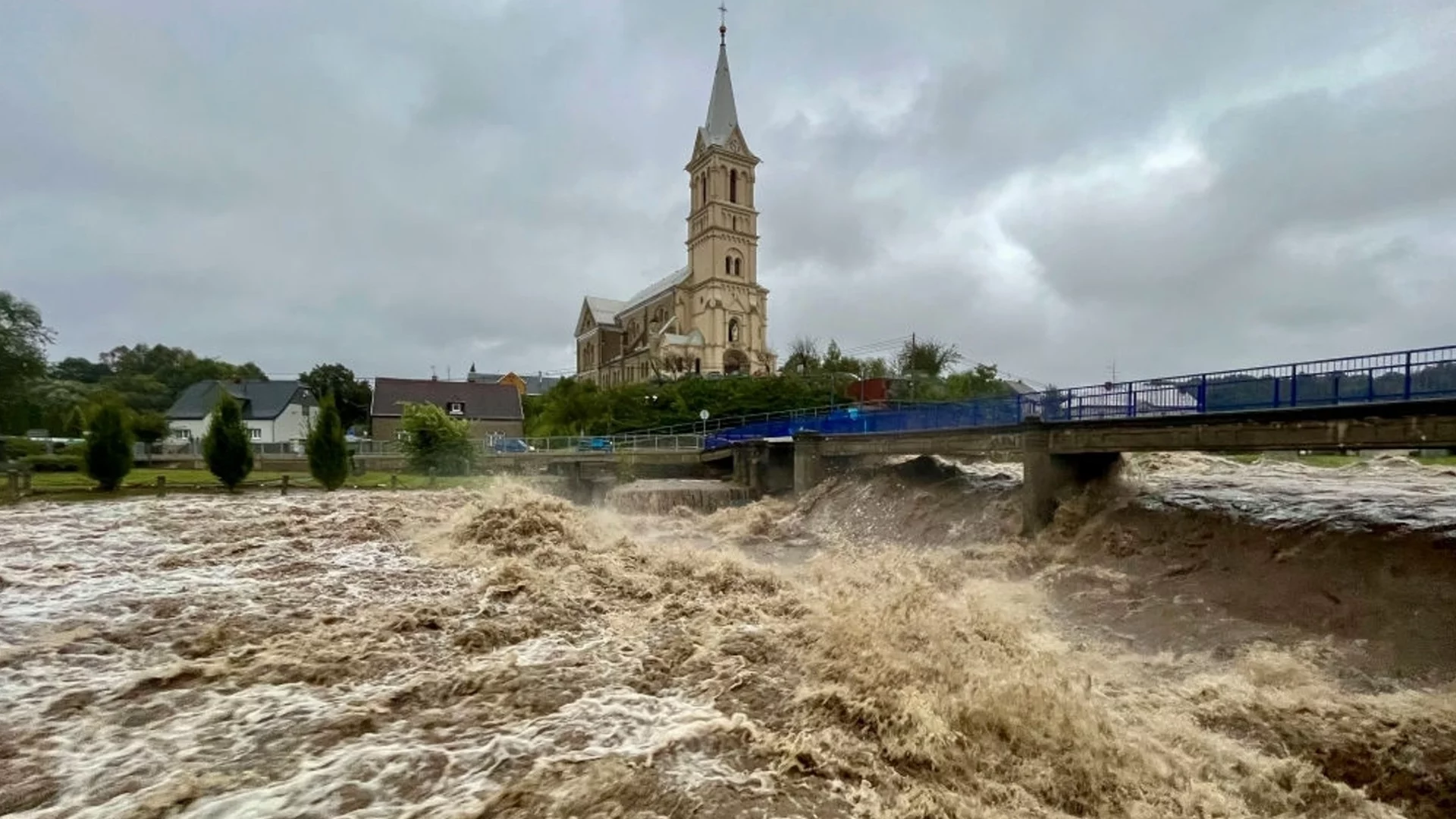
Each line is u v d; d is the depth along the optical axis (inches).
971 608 430.3
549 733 225.1
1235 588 490.0
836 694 259.4
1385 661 370.9
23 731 225.8
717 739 222.7
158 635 335.3
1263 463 1050.7
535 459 1462.8
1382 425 486.0
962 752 228.4
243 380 2817.4
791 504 1132.5
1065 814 209.2
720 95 3403.1
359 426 3302.2
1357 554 473.1
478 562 523.5
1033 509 724.0
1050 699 272.2
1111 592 528.7
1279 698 324.5
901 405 1740.9
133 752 210.7
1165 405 634.8
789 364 3125.0
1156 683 356.8
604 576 484.7
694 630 350.6
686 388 2566.4
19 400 2127.2
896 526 885.2
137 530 677.9
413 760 204.7
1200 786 238.7
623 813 176.4
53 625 350.9
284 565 514.3
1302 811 235.1
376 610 380.2
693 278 3405.5
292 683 272.1
